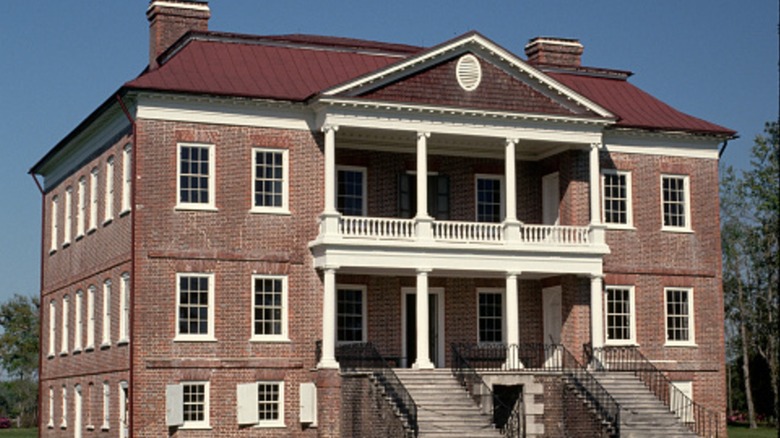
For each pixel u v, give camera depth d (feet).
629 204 170.71
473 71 157.58
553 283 168.45
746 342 274.16
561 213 167.32
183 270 147.13
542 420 150.61
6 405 423.23
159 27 172.14
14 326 372.17
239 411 147.02
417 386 143.74
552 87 160.86
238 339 148.77
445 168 168.25
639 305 169.17
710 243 175.32
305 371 151.33
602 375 155.84
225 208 149.89
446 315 166.30
